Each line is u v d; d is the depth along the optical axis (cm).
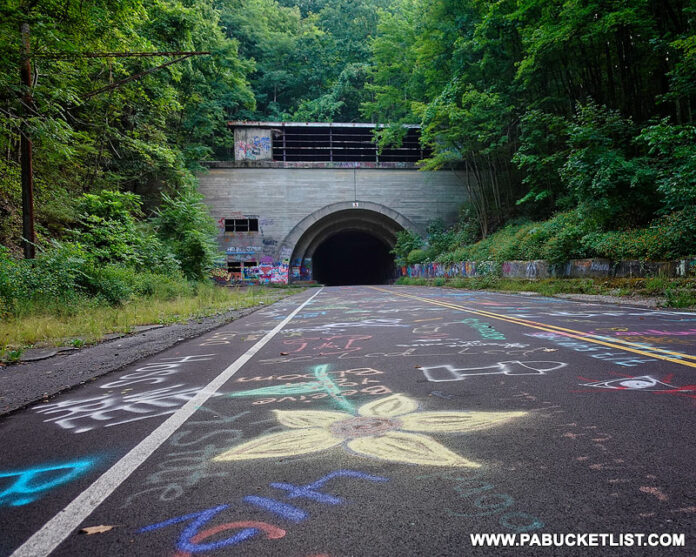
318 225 4272
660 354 493
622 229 1591
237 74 3988
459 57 2848
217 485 209
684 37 1357
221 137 4466
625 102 1927
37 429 304
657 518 170
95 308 1123
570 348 546
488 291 2167
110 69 1775
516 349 552
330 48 5878
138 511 187
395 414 310
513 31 2411
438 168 3916
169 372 487
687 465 216
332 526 171
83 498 200
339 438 266
